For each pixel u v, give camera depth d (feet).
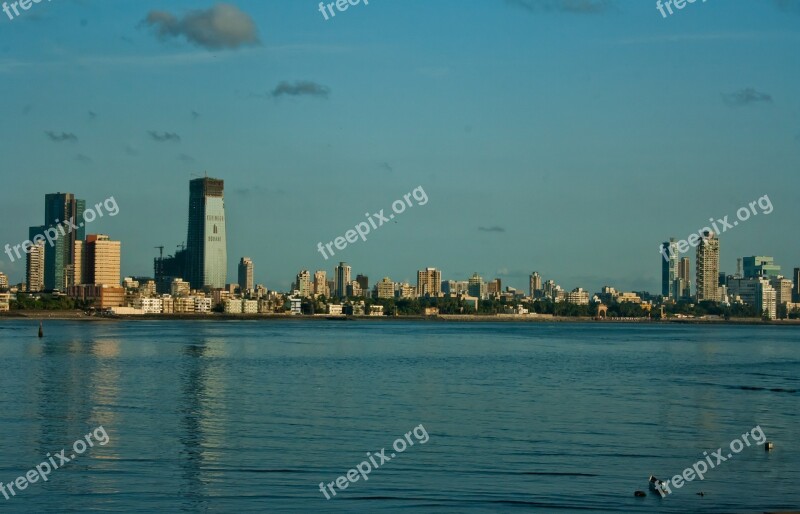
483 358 598.34
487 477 202.18
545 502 182.91
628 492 190.80
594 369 501.97
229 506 179.42
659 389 383.86
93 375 431.43
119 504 180.75
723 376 455.63
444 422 277.64
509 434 255.29
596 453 228.63
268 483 196.44
